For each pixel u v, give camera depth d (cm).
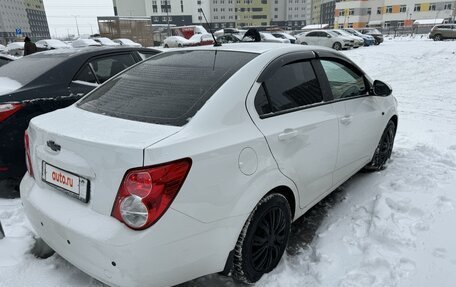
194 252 197
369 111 347
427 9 6812
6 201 363
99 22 3831
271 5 11250
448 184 359
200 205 193
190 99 222
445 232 280
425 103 849
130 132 197
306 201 278
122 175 180
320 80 293
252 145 218
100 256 185
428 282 231
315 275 248
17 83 394
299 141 253
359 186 373
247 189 214
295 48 288
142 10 9338
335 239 287
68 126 215
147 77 264
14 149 362
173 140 187
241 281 246
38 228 224
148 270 183
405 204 319
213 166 197
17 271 251
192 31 3712
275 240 248
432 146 495
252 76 239
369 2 7556
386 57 1833
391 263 248
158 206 179
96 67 459
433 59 1630
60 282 241
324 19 10325
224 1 9962
